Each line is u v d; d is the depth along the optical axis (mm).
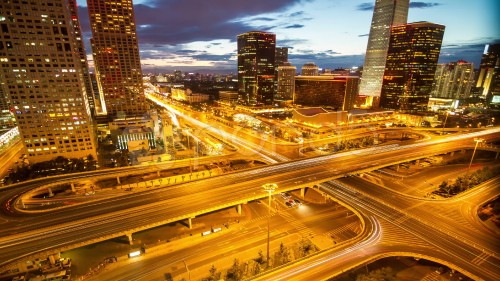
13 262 79375
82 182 149875
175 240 100750
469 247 86125
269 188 90312
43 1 150625
